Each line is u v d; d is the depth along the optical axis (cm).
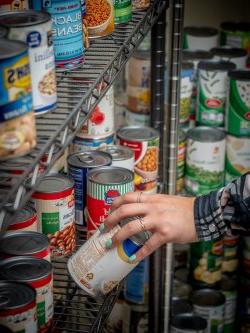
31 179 94
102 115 165
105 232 128
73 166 151
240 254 228
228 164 207
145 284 198
